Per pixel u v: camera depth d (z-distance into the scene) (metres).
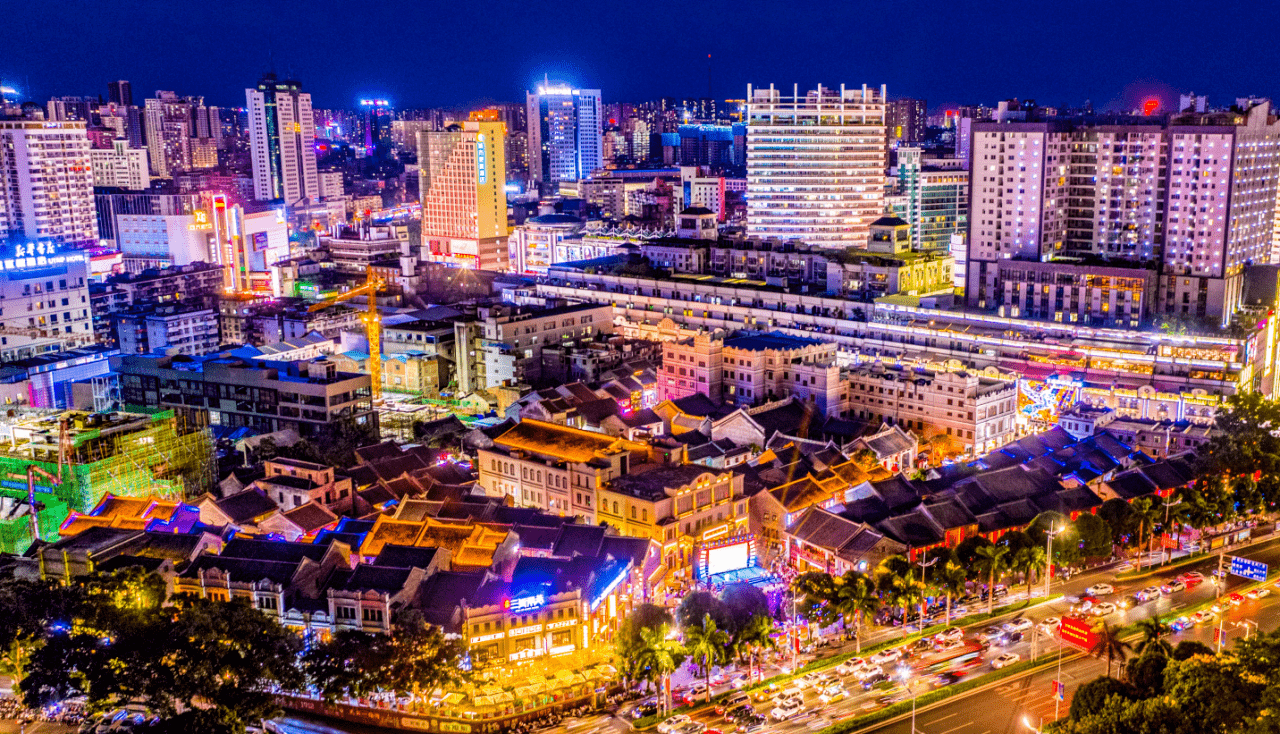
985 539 196.75
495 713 161.00
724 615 169.50
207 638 159.38
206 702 170.50
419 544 199.12
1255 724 137.12
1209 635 186.12
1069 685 170.25
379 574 177.62
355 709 166.75
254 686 166.62
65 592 173.62
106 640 167.75
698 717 164.38
